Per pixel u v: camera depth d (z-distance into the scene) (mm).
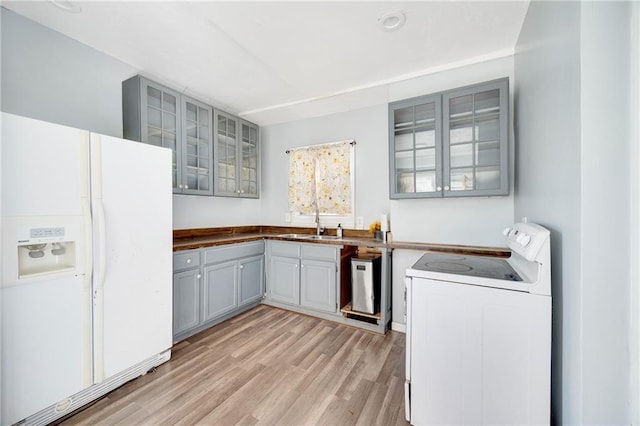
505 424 1217
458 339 1301
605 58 914
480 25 1788
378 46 2029
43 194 1348
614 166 911
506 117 1980
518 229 1511
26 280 1300
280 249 3102
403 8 1624
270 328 2600
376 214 3076
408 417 1417
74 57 1955
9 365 1257
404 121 2436
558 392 1150
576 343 979
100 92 2119
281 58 2191
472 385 1273
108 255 1620
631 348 897
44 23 1763
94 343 1558
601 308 922
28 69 1746
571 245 1019
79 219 1482
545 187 1321
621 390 911
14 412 1270
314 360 2035
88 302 1529
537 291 1166
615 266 911
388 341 2348
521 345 1192
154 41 1960
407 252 2531
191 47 2035
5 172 1229
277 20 1733
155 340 1896
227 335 2447
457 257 1906
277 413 1494
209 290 2553
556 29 1173
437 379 1338
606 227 916
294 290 2990
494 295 1235
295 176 3588
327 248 2768
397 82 2543
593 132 925
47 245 1456
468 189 2145
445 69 2289
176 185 2590
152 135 2398
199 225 3162
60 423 1404
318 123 3465
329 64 2291
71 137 1452
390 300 2598
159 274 1926
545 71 1319
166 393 1651
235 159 3340
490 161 2117
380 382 1771
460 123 2217
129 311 1731
